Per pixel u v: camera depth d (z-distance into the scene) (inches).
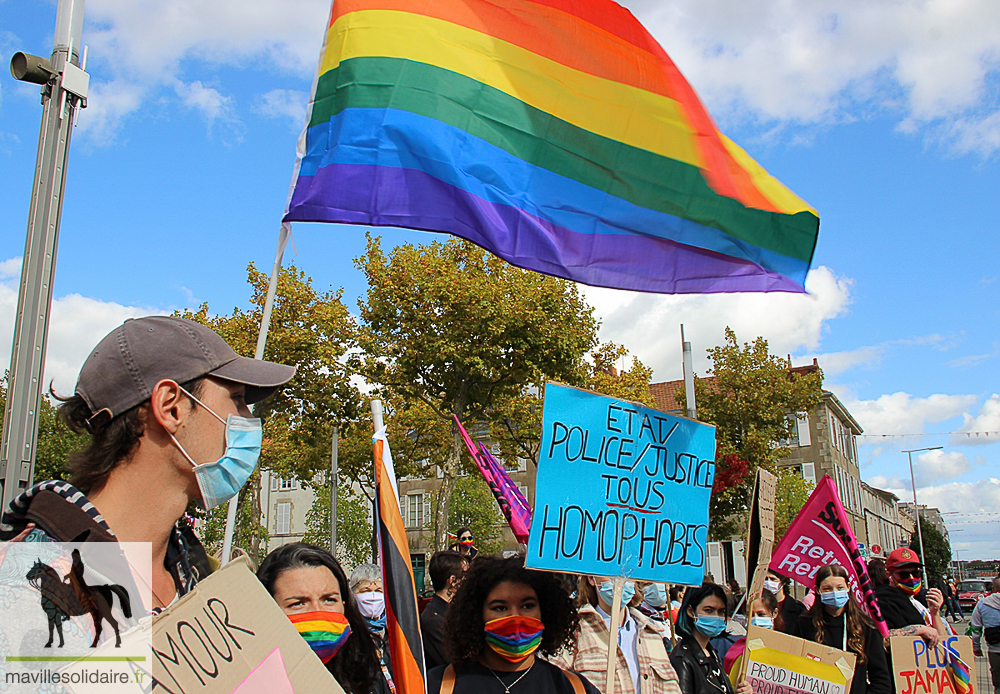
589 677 184.7
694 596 200.5
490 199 186.7
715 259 211.8
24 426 143.3
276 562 123.6
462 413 873.5
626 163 204.4
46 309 149.3
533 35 199.8
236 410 81.3
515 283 853.2
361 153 175.9
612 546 162.6
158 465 74.7
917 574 304.0
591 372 973.2
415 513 1797.5
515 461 1046.4
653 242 206.1
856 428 2452.0
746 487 1047.6
